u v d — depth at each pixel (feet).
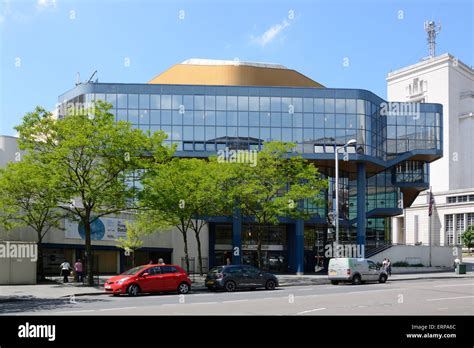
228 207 135.23
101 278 131.95
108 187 110.22
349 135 196.44
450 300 79.82
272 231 204.54
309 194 134.82
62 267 120.67
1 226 125.49
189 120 192.75
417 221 397.80
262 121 194.80
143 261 171.94
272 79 221.87
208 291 103.40
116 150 108.88
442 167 436.35
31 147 109.60
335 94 197.98
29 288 104.88
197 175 127.95
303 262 196.03
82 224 130.52
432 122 225.15
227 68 220.64
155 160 121.49
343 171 213.46
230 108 194.39
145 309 67.10
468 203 365.61
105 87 191.52
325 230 209.97
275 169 134.51
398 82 469.57
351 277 125.80
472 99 444.55
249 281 104.17
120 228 158.10
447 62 435.12
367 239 246.27
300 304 73.26
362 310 65.82
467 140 439.22
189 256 180.65
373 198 227.81
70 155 107.65
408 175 230.68
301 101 196.54
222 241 202.08
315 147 194.70
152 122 191.42
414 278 156.46
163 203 116.78
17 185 109.91
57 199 110.93
